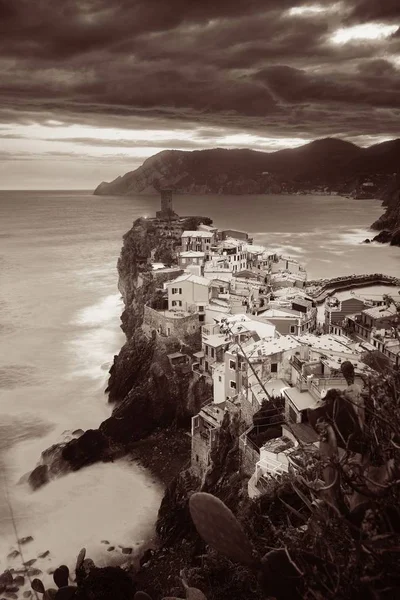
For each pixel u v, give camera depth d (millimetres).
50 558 56469
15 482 71312
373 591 7734
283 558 8812
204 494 9109
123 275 163250
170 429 84188
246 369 63094
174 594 30000
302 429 45781
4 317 152000
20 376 106875
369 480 8352
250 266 156500
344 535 8633
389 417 9531
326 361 56906
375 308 102312
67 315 152750
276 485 33875
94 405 94812
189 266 126125
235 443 58625
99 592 33750
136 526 62375
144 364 95500
